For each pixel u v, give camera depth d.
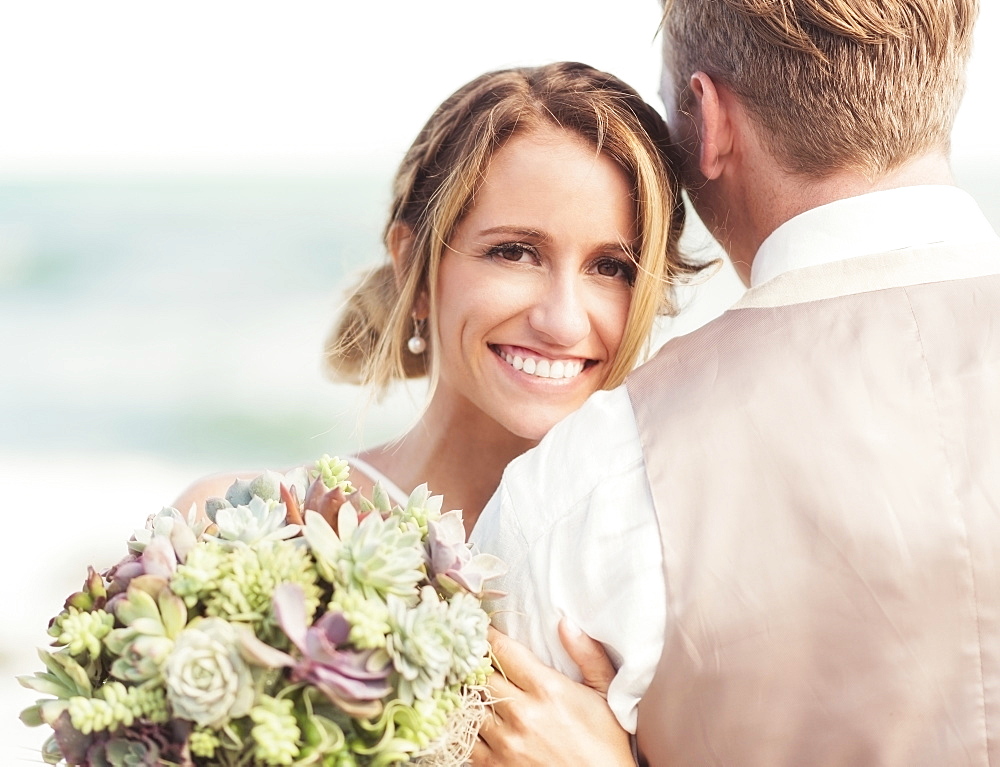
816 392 1.29
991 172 12.40
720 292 5.95
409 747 1.12
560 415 1.92
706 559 1.26
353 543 1.18
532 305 1.85
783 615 1.24
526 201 1.80
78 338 11.84
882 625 1.22
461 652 1.20
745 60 1.44
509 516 1.39
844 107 1.35
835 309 1.33
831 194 1.40
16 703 6.21
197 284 13.08
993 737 1.21
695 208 1.79
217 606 1.13
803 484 1.25
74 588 7.94
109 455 10.30
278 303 12.74
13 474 9.73
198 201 15.63
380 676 1.11
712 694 1.26
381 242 2.34
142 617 1.11
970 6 1.38
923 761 1.22
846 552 1.23
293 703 1.10
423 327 2.17
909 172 1.38
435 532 1.27
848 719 1.23
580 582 1.32
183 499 2.21
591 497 1.33
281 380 10.98
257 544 1.17
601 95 1.81
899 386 1.27
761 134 1.45
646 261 1.83
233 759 1.10
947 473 1.23
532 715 1.34
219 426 10.66
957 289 1.32
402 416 7.54
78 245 13.71
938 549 1.21
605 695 1.34
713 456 1.29
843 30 1.34
